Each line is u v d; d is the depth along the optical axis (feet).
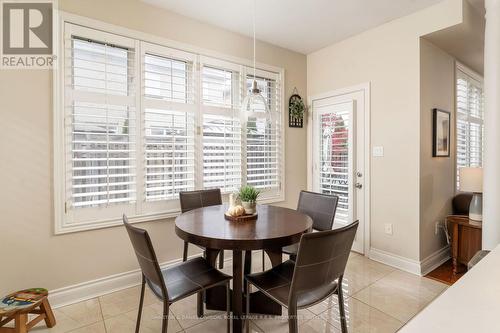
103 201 8.02
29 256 7.07
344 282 8.83
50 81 7.25
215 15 9.52
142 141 8.71
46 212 7.26
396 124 9.88
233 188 10.80
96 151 7.84
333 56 11.97
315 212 8.44
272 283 5.57
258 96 7.75
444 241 10.66
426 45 9.56
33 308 6.06
